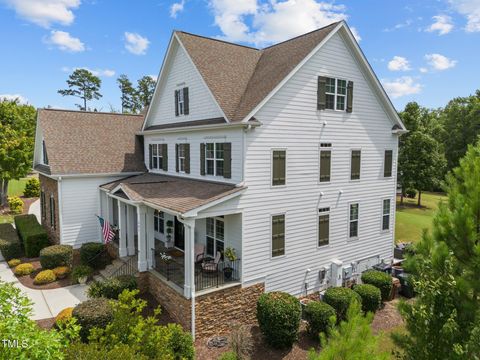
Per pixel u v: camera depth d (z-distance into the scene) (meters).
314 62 14.69
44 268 16.75
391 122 18.41
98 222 19.81
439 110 63.03
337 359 4.34
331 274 16.20
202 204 11.88
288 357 10.73
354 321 4.73
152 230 14.66
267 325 11.12
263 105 13.20
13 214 30.52
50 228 21.50
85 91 72.75
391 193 18.89
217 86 14.95
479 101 54.25
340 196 16.31
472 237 5.14
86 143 21.33
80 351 5.40
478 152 6.14
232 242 13.67
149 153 21.17
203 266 13.93
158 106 20.08
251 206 13.30
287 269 14.57
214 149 14.93
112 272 15.77
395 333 6.00
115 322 6.73
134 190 15.52
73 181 18.97
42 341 4.34
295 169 14.52
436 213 6.00
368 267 17.77
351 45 15.81
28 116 44.09
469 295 5.19
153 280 14.08
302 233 14.99
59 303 13.66
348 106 16.12
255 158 13.33
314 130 15.02
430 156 36.94
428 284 5.48
